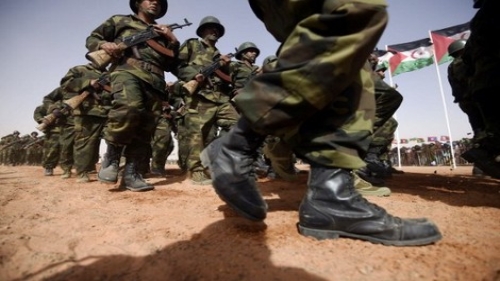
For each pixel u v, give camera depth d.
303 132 1.33
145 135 3.28
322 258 1.05
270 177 4.91
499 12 2.29
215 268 0.97
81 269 0.98
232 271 0.95
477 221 1.59
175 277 0.92
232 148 1.35
